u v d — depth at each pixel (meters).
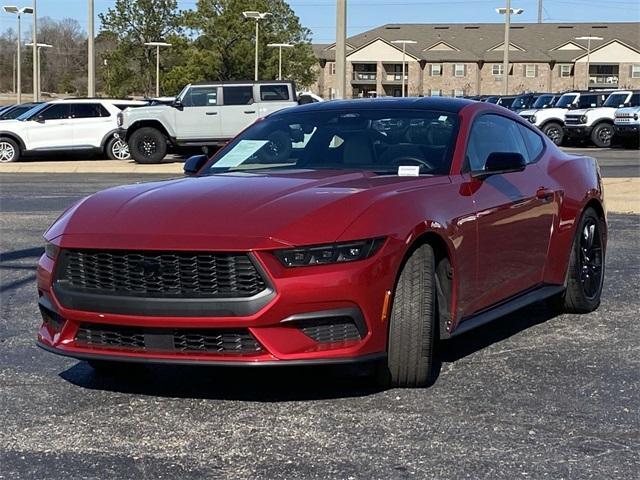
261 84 23.95
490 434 4.51
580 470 4.07
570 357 5.90
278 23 65.69
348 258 4.64
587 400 5.03
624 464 4.14
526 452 4.28
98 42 77.31
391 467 4.11
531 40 89.31
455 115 6.17
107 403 5.07
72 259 4.88
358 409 4.87
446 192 5.42
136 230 4.80
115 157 26.06
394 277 4.80
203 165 6.34
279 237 4.60
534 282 6.41
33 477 4.05
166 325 4.63
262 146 6.30
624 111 29.27
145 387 5.36
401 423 4.66
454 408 4.88
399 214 4.91
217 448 4.37
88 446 4.42
